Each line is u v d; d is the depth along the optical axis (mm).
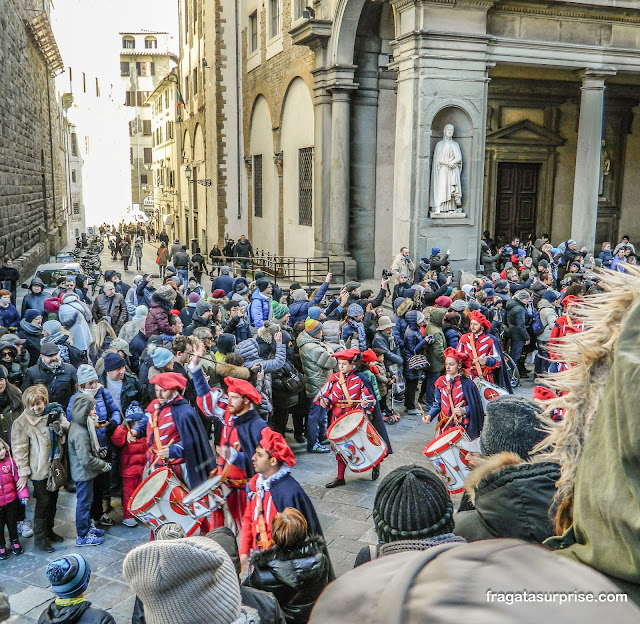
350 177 22672
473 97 17797
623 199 28750
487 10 17547
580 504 873
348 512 7750
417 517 2721
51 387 8062
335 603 655
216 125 33688
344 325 10773
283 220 28016
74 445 6816
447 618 540
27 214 26875
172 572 2148
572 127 27438
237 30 33312
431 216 17859
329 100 22172
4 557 6684
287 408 9422
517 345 13125
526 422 2697
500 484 1983
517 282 16203
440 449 6645
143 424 7176
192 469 6211
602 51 19109
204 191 38656
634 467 791
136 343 9977
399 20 17938
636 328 845
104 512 7766
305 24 21156
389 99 22812
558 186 27703
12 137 22844
